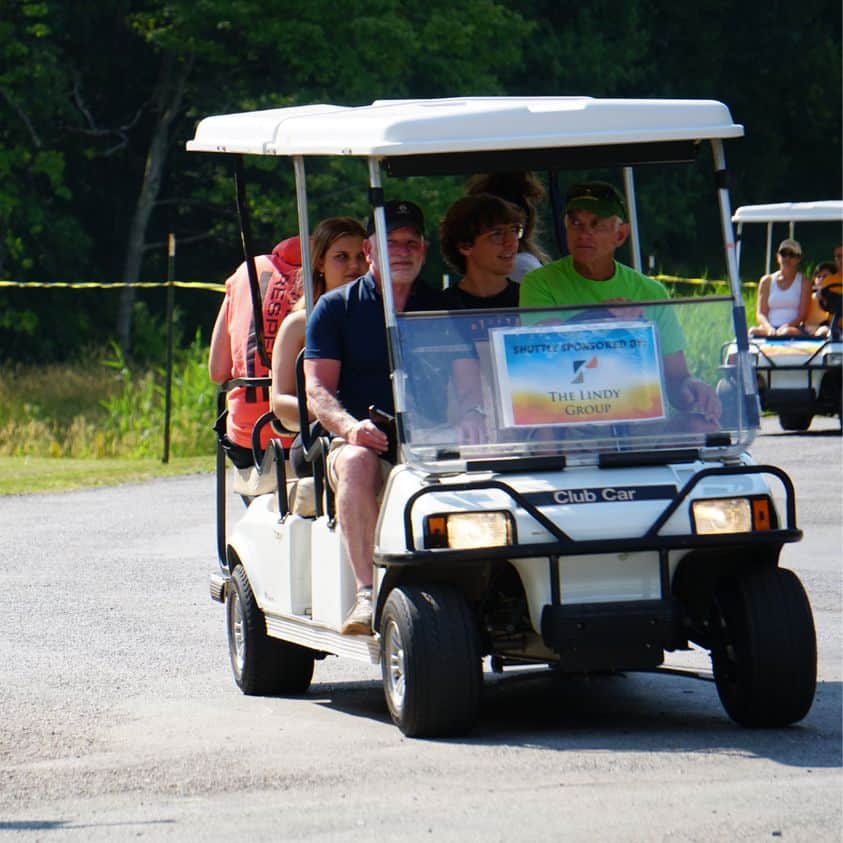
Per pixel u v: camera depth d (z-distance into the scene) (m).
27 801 17.66
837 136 169.62
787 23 163.62
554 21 145.50
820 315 63.41
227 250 127.38
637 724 20.83
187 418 64.06
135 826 16.61
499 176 24.33
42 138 113.12
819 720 20.72
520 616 20.42
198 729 21.11
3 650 26.77
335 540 21.42
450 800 17.27
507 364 19.91
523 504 19.28
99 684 24.12
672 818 16.45
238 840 16.05
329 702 23.02
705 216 153.12
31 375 82.81
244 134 24.09
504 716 21.52
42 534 40.75
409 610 19.64
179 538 39.91
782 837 15.81
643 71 149.75
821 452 54.94
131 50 118.88
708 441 20.14
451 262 22.22
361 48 108.94
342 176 111.75
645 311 20.25
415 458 19.66
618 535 19.41
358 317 21.38
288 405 23.27
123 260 123.56
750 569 20.30
